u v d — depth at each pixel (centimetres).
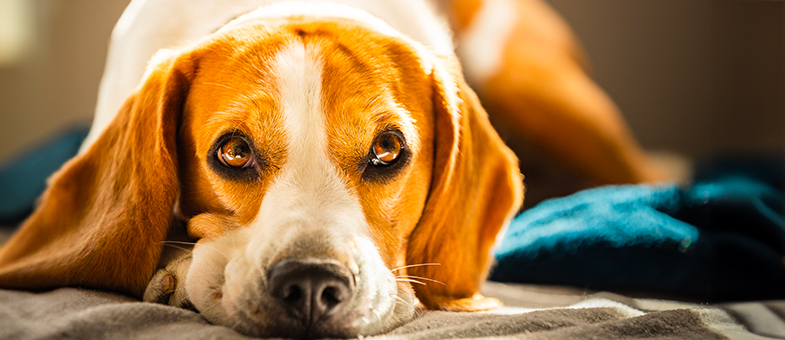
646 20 138
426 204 50
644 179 95
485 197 52
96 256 46
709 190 59
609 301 50
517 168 54
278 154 45
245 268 43
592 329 42
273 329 42
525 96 88
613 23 137
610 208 60
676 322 43
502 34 90
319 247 42
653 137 139
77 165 49
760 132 139
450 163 49
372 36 49
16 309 42
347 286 42
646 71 138
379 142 46
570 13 136
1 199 74
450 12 87
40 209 49
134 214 46
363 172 46
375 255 44
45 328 39
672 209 59
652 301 53
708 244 55
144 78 48
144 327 41
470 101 52
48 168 77
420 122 49
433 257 49
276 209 44
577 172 91
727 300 54
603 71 137
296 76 46
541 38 94
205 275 45
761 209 58
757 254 55
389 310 44
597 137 90
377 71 47
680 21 138
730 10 138
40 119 124
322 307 42
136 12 59
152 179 46
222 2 55
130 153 47
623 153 92
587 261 56
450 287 50
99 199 48
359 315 43
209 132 46
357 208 45
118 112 49
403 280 48
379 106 46
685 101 139
